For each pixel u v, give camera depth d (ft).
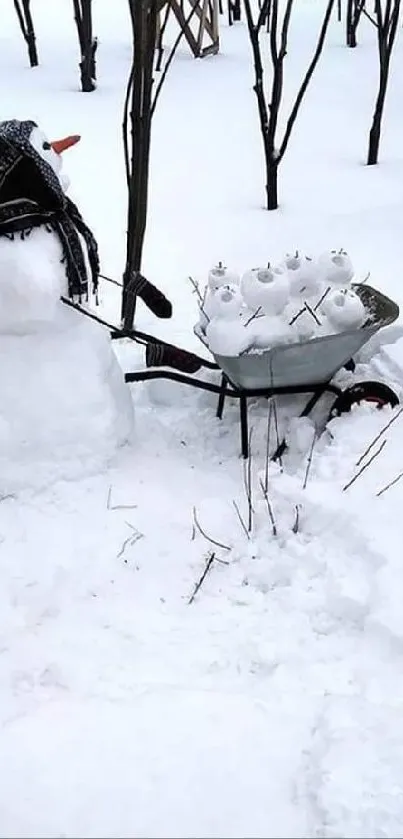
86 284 8.14
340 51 22.48
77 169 15.98
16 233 7.73
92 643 6.89
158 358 9.16
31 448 8.31
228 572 7.60
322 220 13.78
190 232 13.55
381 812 5.40
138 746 5.97
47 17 27.53
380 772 5.66
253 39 13.32
